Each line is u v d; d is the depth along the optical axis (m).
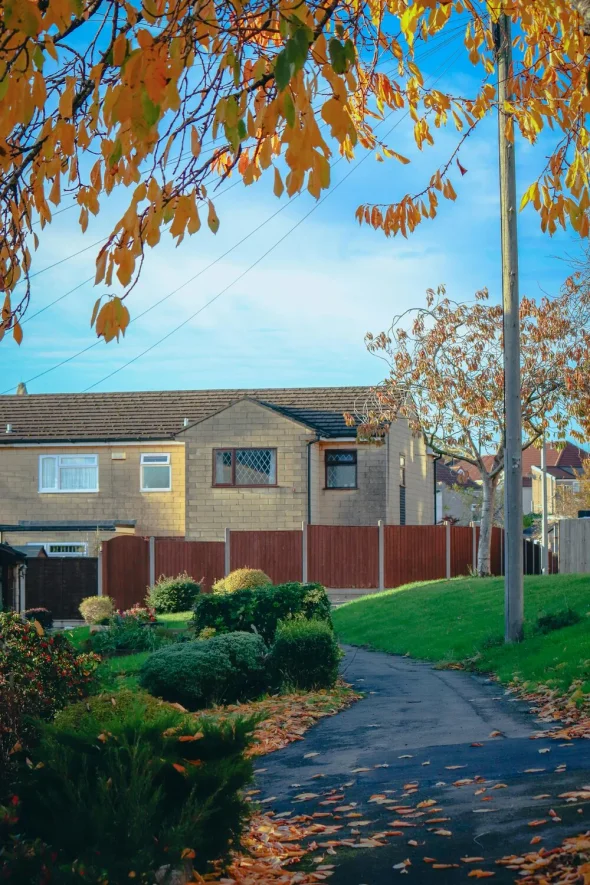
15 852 4.62
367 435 32.19
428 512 42.94
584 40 6.14
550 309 28.94
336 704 12.42
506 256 16.31
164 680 12.62
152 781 5.49
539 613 17.42
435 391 30.78
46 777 5.34
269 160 4.25
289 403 38.31
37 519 37.03
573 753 8.37
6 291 5.65
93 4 5.12
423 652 17.72
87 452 37.03
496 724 10.38
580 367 29.19
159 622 24.39
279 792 8.18
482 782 7.67
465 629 18.77
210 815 5.63
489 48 7.71
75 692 8.59
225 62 4.29
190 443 35.25
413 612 22.67
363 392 38.53
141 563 31.73
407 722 10.95
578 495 62.72
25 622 8.60
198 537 34.97
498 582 24.66
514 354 16.25
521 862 5.59
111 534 35.47
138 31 4.15
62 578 30.81
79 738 5.55
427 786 7.77
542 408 30.38
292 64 3.85
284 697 13.03
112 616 24.06
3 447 37.28
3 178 5.48
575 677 11.91
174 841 5.05
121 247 4.45
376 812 7.18
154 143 4.48
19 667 7.84
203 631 15.30
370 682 14.64
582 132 6.57
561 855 5.54
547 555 35.66
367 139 7.33
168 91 4.10
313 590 15.82
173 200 4.52
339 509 35.50
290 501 34.50
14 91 4.26
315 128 4.11
